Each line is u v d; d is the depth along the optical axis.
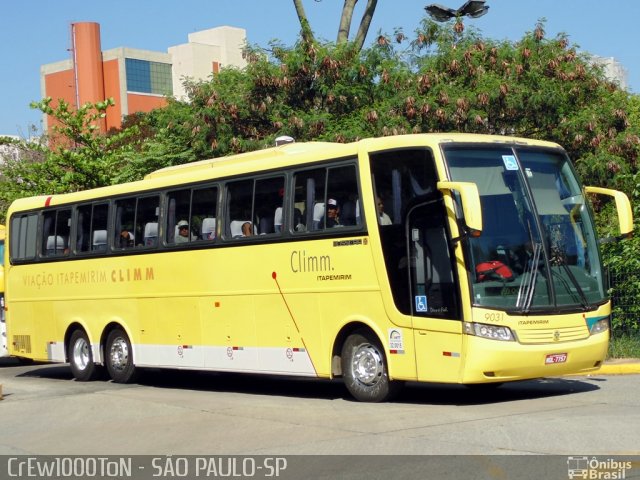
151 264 17.56
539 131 24.20
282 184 14.93
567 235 13.23
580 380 15.77
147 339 17.73
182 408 13.90
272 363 15.02
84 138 28.03
